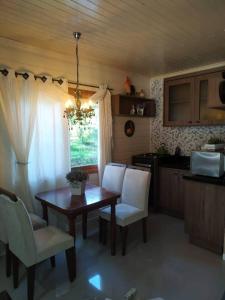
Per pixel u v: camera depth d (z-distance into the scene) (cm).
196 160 281
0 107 257
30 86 276
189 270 230
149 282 213
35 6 194
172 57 331
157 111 447
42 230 225
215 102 305
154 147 458
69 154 321
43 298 195
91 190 277
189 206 281
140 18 216
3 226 214
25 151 273
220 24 229
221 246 256
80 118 253
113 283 212
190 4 192
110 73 378
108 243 289
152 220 363
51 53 303
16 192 275
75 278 219
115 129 397
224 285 208
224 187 247
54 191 273
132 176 298
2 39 260
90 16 212
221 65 355
